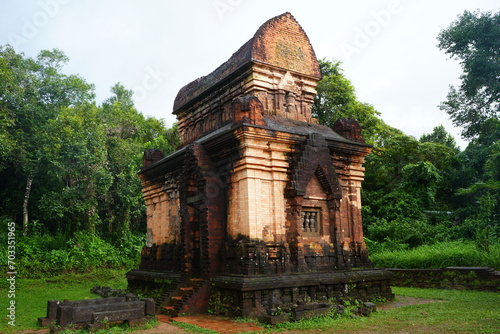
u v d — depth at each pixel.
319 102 32.62
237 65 16.86
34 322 12.31
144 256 18.97
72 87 35.56
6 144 26.38
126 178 32.66
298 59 17.50
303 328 10.23
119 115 36.28
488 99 33.25
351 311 11.92
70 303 11.74
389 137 36.06
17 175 31.28
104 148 31.06
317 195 14.73
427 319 10.95
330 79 32.19
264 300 12.30
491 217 26.89
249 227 13.00
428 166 30.70
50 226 31.70
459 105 35.19
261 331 10.12
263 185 13.75
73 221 30.89
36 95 32.09
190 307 12.92
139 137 37.72
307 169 14.15
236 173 14.03
